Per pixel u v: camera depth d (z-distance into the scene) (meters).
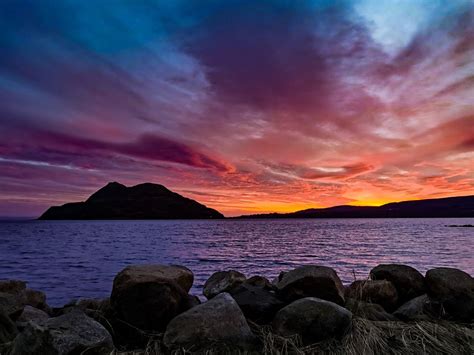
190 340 4.00
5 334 4.50
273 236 89.06
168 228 158.00
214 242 67.50
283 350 3.99
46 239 77.94
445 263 31.70
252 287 5.71
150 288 4.83
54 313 7.16
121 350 4.24
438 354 3.91
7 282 6.73
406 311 5.39
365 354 3.85
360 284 6.11
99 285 19.55
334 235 91.81
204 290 7.19
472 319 4.99
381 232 108.25
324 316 4.42
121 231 128.75
